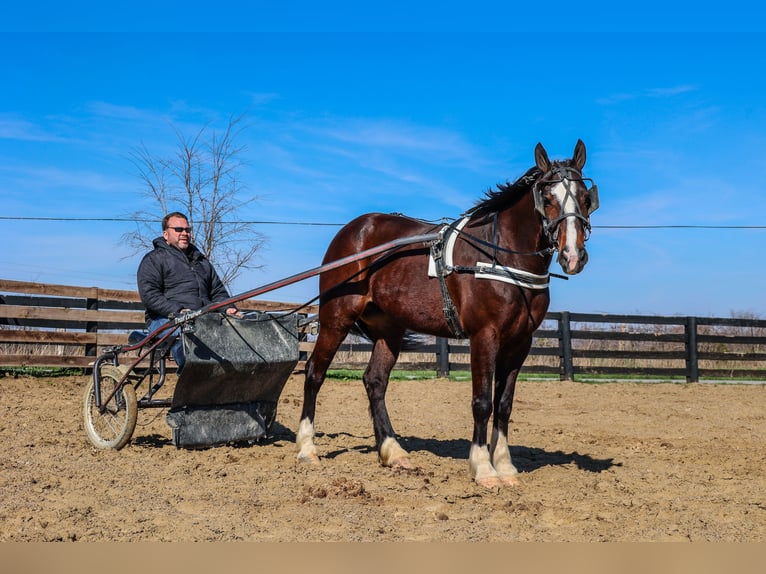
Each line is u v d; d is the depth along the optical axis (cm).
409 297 659
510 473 634
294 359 732
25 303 1259
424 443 852
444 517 501
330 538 448
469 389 1468
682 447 861
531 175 598
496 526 489
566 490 600
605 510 537
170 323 672
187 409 696
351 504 530
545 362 1975
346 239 718
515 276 596
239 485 577
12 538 431
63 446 709
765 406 1369
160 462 652
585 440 899
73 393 1115
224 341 689
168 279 719
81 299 1334
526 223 599
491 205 623
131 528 458
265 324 731
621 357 1847
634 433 994
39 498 519
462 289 616
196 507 511
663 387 1705
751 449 857
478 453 614
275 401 764
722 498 587
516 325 605
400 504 539
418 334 741
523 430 984
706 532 482
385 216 717
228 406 726
